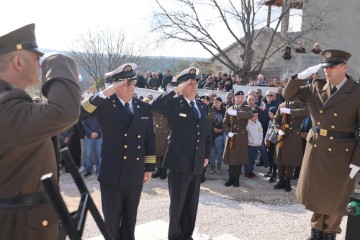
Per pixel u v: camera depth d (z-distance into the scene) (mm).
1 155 1454
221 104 8406
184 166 3725
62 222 1222
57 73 1439
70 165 1433
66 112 1376
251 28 20891
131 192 3326
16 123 1385
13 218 1538
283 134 6641
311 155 3691
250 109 7094
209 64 25641
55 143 1768
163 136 7684
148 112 3490
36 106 1409
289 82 3750
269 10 21969
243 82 14031
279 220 4973
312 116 3771
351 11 19391
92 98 3031
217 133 8242
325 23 20125
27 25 1563
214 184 7238
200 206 5590
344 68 3494
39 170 1595
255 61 22547
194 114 3891
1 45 1523
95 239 3914
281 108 6629
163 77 16750
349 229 2570
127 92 3283
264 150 8539
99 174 3271
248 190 6777
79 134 8141
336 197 3568
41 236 1611
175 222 3777
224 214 5207
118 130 3256
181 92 3928
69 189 6738
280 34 21594
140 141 3354
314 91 3783
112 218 3271
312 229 3881
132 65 3291
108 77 3332
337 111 3516
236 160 6891
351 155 3498
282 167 6840
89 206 1410
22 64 1545
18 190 1541
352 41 19438
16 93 1458
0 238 1533
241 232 4512
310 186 3676
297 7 22062
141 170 3355
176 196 3771
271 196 6336
